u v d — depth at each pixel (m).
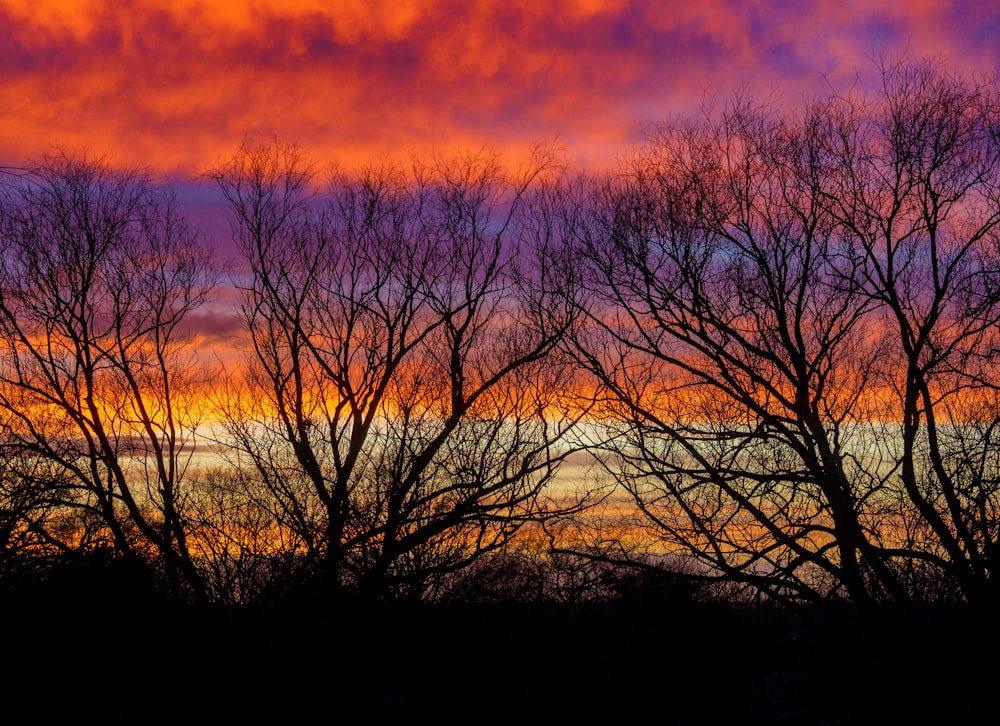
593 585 19.06
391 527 19.30
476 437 20.48
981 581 16.00
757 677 19.12
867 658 17.05
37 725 17.97
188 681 18.92
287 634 19.20
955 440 17.20
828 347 18.30
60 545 19.12
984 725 15.77
